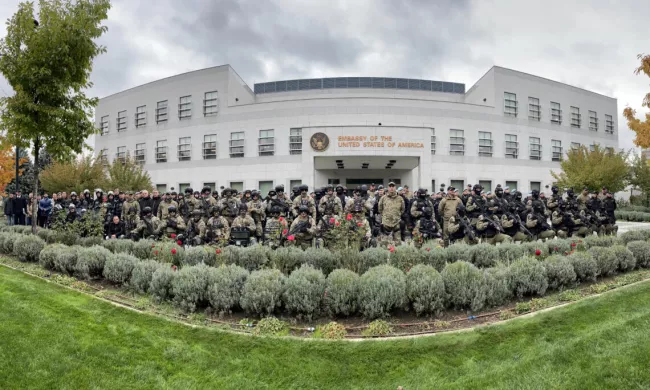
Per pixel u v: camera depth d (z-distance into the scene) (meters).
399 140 23.73
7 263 8.69
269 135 30.56
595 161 26.92
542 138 34.38
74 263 7.64
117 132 37.91
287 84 34.81
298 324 5.42
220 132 32.06
